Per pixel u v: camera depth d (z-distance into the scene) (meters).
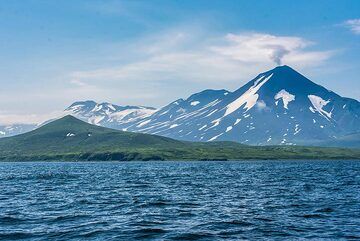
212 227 48.59
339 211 60.38
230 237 43.16
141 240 41.94
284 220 53.06
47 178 156.12
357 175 163.88
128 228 48.03
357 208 63.53
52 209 65.19
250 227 48.41
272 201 74.31
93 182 131.38
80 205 70.19
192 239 42.41
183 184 119.00
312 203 70.62
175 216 57.06
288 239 42.03
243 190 97.69
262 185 113.50
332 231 45.75
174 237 43.25
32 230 47.16
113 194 89.56
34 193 93.25
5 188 108.44
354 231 45.66
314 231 45.81
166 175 171.25
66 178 155.12
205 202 73.44
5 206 69.19
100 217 56.56
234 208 65.00
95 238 42.81
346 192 91.00
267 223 50.97
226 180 136.38
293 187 105.75
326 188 101.75
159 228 47.94
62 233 45.34
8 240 42.16
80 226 49.56
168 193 91.06
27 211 62.88
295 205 68.06
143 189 102.50
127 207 67.06
